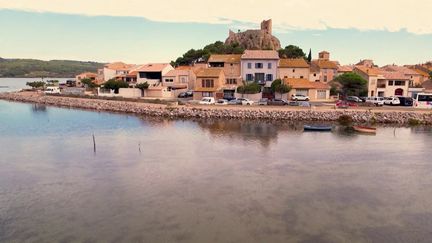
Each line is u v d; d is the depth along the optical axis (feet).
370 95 284.41
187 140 144.05
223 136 152.76
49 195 80.69
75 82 472.03
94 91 338.54
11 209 73.00
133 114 229.45
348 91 271.69
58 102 294.46
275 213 70.33
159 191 82.99
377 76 282.77
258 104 236.22
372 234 61.72
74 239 59.98
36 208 73.41
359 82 260.21
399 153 121.29
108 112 241.55
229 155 118.11
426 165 106.11
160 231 62.54
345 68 375.04
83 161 110.52
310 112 200.13
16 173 97.50
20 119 206.59
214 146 132.36
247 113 206.28
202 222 66.18
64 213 70.85
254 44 539.70
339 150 125.70
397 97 236.43
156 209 72.33
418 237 60.75
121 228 63.87
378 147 130.82
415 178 93.50
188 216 68.90
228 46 424.05
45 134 157.89
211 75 267.59
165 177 93.76
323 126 170.19
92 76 452.35
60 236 61.11
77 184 88.22
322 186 86.69
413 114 192.65
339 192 82.53
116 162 109.29
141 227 64.18
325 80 332.19
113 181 90.58
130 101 274.36
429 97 220.43
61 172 98.58
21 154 119.34
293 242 58.75
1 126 180.14
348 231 62.75
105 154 119.75
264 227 64.13
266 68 281.13
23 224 66.03
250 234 61.46
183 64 412.77
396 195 80.74
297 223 65.87
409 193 82.12
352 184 88.33
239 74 291.38
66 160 111.65
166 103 250.37
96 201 76.89
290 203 75.61
